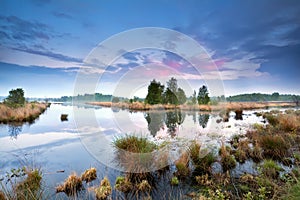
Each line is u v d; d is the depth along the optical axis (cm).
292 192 204
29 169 304
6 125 807
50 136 596
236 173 307
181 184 280
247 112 1452
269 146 411
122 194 253
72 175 274
